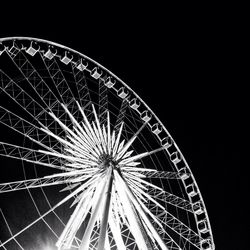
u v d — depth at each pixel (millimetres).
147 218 16516
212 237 22969
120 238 17234
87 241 13258
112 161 19125
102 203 15336
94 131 19703
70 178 20062
